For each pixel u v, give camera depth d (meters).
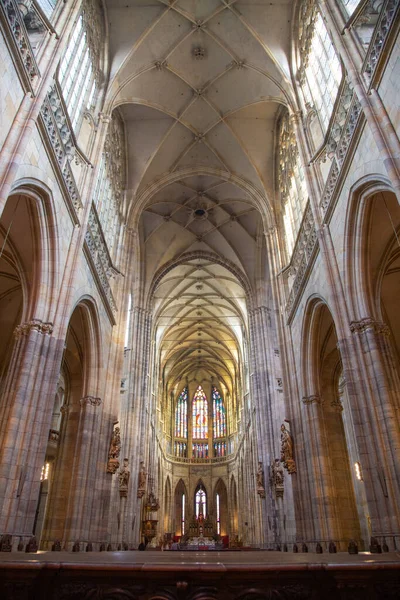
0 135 9.68
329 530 15.64
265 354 31.59
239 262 34.41
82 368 18.58
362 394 11.95
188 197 31.05
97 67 19.67
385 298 18.27
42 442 11.19
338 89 14.20
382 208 13.01
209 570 4.38
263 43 20.77
